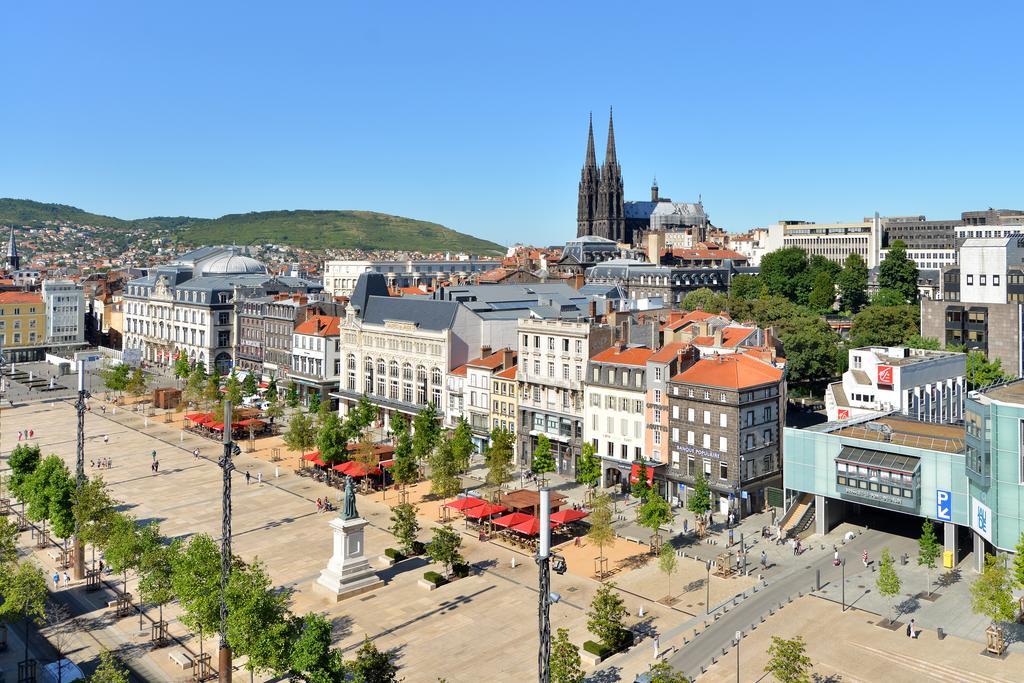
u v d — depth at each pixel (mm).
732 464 122000
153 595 82688
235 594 70750
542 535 56281
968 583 96375
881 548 108500
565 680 67125
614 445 139000
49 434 183500
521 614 90500
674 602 92938
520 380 153375
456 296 185625
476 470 150750
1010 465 90375
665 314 194125
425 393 176625
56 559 108562
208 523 121000
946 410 149125
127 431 187125
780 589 95875
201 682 76500
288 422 190125
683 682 65312
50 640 85438
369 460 141250
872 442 108875
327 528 119812
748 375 125188
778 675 68625
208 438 179625
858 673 76000
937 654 79375
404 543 107938
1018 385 101188
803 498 119812
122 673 70312
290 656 68625
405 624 88000
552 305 188000
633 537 115062
